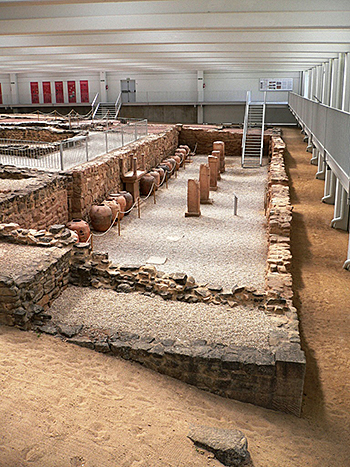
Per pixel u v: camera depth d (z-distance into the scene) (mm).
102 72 35188
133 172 16609
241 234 13031
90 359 6027
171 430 4797
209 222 14250
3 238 8578
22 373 5352
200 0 9328
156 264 10727
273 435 5238
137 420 4883
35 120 26672
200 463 4383
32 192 10883
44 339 6348
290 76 33531
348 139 8461
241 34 13461
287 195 13719
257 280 9766
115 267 8266
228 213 15312
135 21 10383
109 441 4438
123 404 5168
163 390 5707
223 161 22484
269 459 4754
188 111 34562
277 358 5668
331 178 15672
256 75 33938
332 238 12453
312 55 16594
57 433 4402
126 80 35688
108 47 17859
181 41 14016
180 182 20438
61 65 27594
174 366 5961
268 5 9141
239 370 5734
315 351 7141
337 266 10523
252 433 5184
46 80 36688
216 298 7543
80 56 21734
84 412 4844
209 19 10070
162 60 23359
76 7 9898
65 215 12898
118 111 34125
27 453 4082
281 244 10312
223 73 34281
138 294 7738
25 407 4703
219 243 12242
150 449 4430
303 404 5957
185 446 4578
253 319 6918
